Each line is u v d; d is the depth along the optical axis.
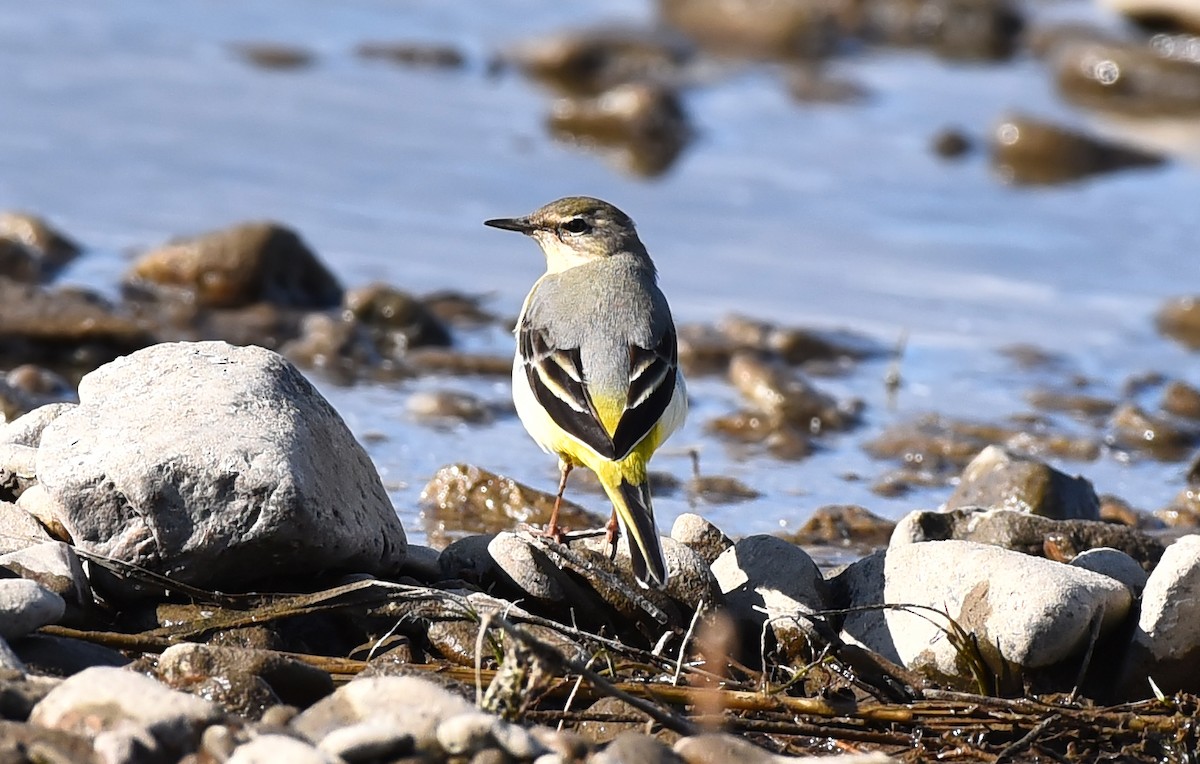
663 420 11.10
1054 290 21.62
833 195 24.88
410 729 7.86
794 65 32.94
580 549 10.72
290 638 9.77
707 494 14.55
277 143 24.98
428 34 32.56
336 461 10.34
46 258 19.52
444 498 13.62
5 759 7.44
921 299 20.97
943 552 10.42
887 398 17.72
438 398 16.45
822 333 19.17
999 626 9.95
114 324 17.30
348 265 20.56
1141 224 24.27
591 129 26.83
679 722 8.79
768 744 9.18
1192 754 9.36
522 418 11.58
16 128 24.41
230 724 7.79
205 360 10.56
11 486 10.73
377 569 10.41
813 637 10.16
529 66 31.09
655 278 12.89
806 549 13.22
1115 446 16.58
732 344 18.59
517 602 10.30
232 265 18.81
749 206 24.06
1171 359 19.42
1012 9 35.62
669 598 10.32
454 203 23.20
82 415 10.10
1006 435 16.52
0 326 17.08
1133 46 32.41
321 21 32.69
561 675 9.33
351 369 17.55
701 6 34.62
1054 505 13.56
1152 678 10.06
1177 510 14.50
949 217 24.20
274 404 10.19
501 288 20.45
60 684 8.09
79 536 9.72
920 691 9.80
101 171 23.06
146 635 9.43
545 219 12.92
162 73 27.95
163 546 9.66
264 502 9.62
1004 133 26.92
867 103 30.28
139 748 7.51
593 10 35.62
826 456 15.93
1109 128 29.20
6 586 8.98
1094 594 10.00
